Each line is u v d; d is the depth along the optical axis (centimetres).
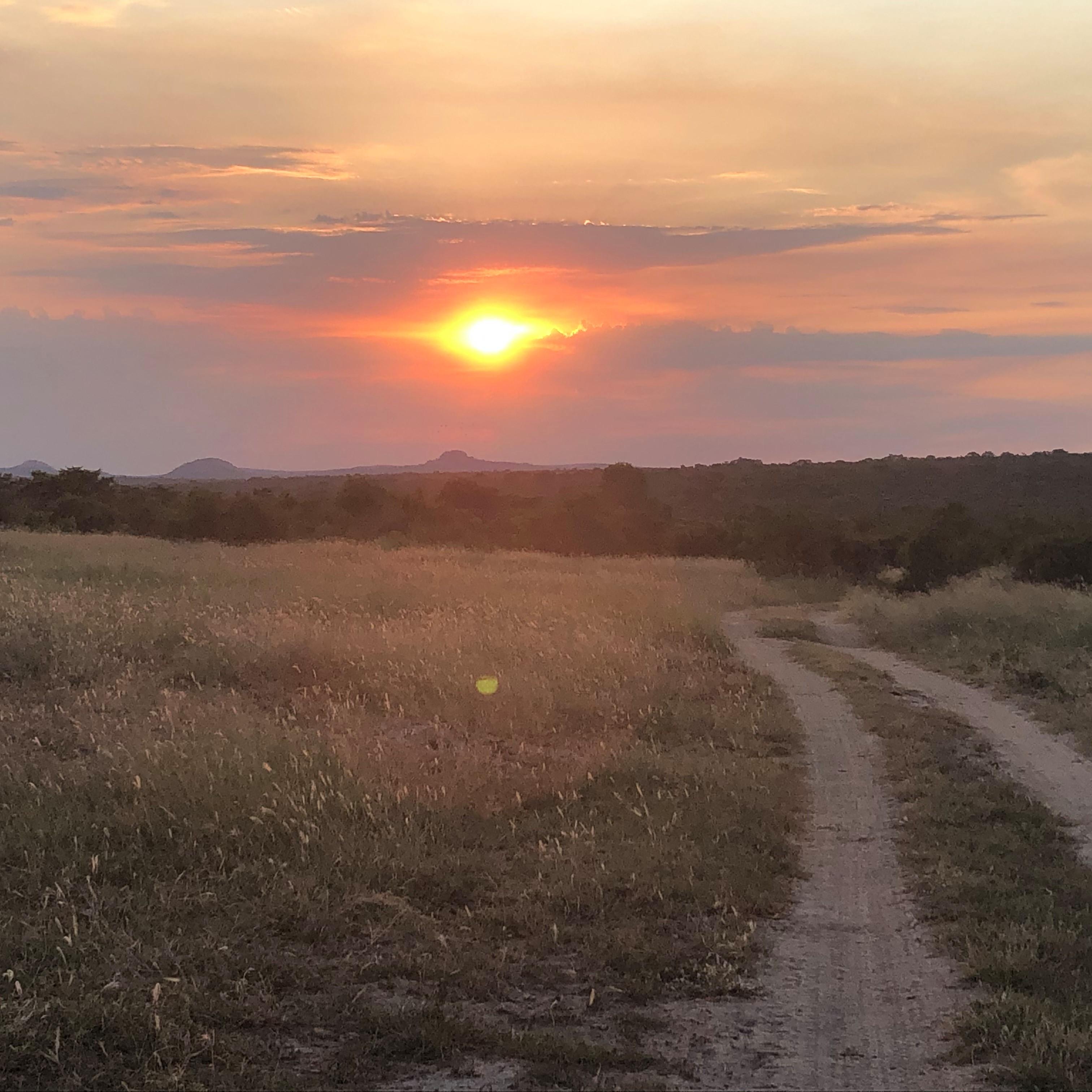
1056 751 1105
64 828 692
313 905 600
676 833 771
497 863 700
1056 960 564
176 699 1054
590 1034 484
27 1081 413
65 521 4012
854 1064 459
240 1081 420
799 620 2238
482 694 1182
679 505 7750
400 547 3678
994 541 3038
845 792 933
